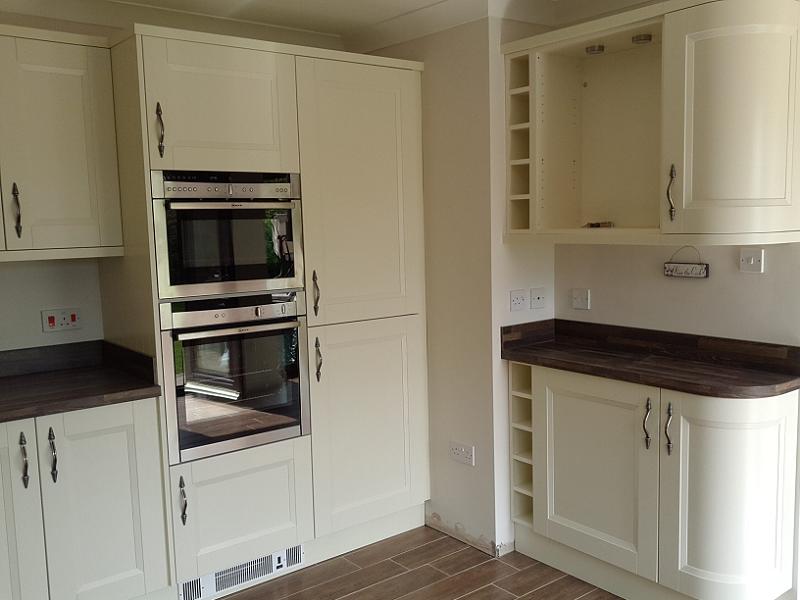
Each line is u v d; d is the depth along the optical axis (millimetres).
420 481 3625
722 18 2443
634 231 2787
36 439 2537
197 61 2777
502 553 3393
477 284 3301
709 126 2514
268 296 3027
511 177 3256
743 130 2467
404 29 3455
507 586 3102
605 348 3303
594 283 3393
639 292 3219
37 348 3078
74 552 2646
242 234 2938
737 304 2875
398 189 3422
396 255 3439
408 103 3420
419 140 3477
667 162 2639
